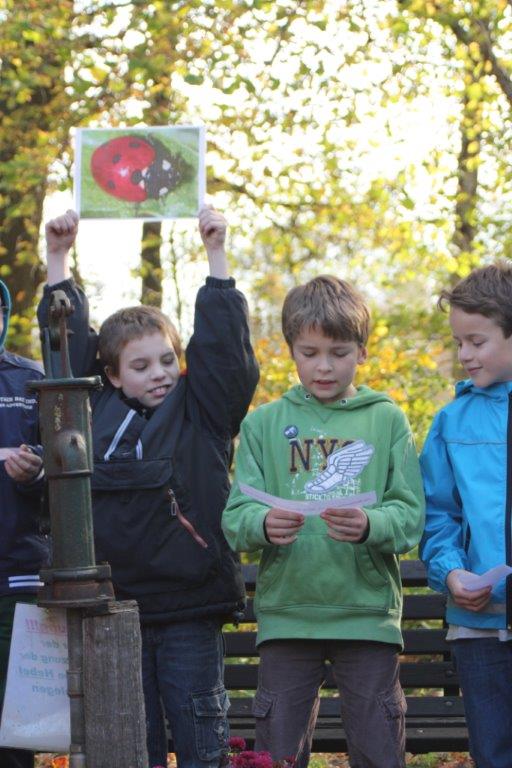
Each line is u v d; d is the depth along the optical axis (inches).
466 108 426.0
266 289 565.9
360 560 133.0
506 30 413.7
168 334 149.9
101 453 140.6
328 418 138.3
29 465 143.5
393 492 134.8
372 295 551.2
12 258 467.8
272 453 138.3
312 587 133.0
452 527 138.5
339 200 461.4
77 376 148.3
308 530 134.6
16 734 118.2
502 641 132.6
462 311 136.4
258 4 404.8
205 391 142.3
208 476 141.2
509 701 133.4
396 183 440.5
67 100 427.5
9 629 147.9
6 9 399.5
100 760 111.2
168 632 138.5
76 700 112.7
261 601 136.6
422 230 445.7
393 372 459.5
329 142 433.4
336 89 430.3
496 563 132.6
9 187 417.1
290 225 479.8
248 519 131.4
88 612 112.5
